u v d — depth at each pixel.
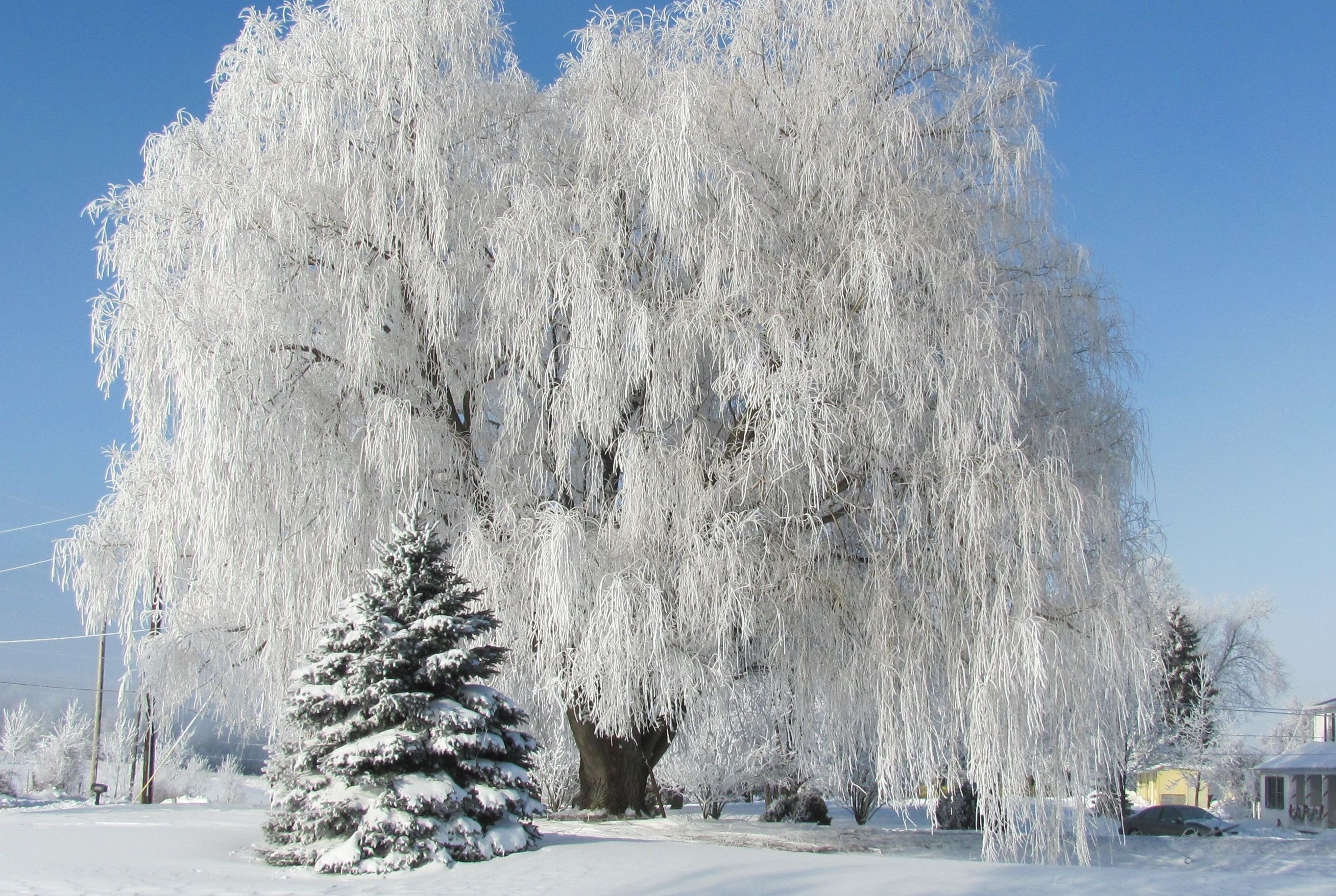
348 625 10.20
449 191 13.45
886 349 12.25
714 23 14.76
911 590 13.25
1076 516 12.45
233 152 13.92
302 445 12.78
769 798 28.23
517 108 14.52
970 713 12.40
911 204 12.90
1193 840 17.81
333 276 13.20
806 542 13.16
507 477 13.66
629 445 12.72
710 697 13.23
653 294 13.46
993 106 14.13
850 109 13.22
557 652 12.29
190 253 14.10
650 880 8.48
